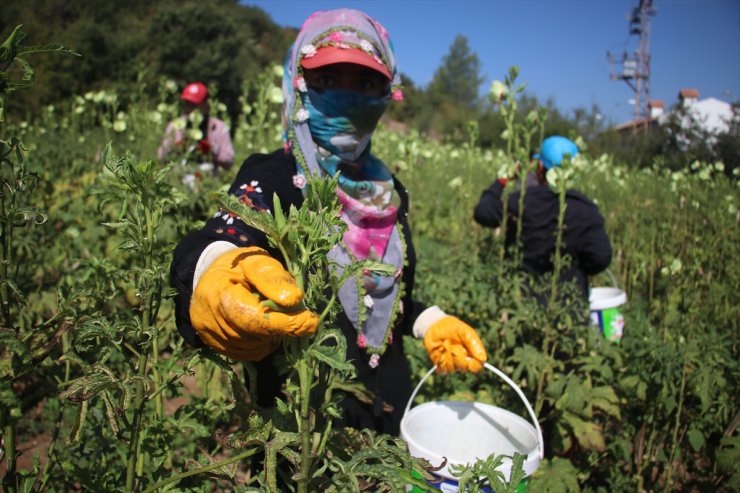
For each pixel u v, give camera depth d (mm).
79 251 4340
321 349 939
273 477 1050
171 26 30234
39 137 9984
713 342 3041
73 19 30828
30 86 994
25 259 3676
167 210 1892
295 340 979
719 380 2730
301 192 1725
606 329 3725
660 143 18703
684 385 2787
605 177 9648
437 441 2166
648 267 5902
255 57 35125
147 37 30016
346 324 1837
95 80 24578
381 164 2029
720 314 4594
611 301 3729
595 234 3498
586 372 3062
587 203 3506
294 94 1800
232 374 1207
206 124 5977
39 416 3246
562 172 2945
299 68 1774
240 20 40469
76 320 1158
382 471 994
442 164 10234
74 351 1163
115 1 36750
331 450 1170
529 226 3570
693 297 3762
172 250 1443
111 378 1108
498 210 3789
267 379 1812
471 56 90938
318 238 944
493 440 2135
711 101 29422
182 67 29734
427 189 8047
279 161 1783
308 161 1726
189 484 1447
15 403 1021
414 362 3191
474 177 8914
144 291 1224
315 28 1800
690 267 4141
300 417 1015
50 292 3436
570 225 3486
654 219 6484
